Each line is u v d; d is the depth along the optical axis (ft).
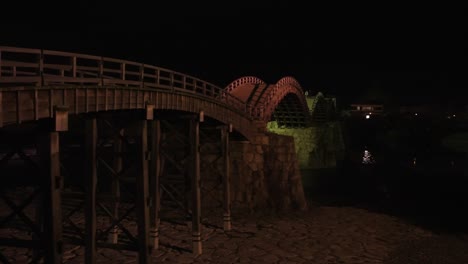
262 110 134.31
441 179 185.47
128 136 63.52
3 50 32.58
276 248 74.64
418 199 139.23
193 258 66.74
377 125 355.97
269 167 107.14
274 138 109.40
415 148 309.22
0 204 87.04
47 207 35.01
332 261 69.15
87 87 42.06
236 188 99.25
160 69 61.05
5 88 32.19
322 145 225.76
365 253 74.13
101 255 65.21
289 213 104.01
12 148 35.76
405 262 69.92
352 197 140.87
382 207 124.16
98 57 45.62
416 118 358.02
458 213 116.78
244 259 67.97
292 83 178.60
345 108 456.04
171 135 79.25
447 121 359.87
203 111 71.46
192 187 68.74
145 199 49.85
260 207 102.32
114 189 60.44
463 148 297.12
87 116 47.44
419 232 91.56
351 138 337.93
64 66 39.93
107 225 80.33
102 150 52.90
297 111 206.28
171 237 76.89
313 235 84.38
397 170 211.61
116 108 48.11
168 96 61.62
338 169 212.23
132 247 49.88
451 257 73.82
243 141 102.27
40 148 35.58
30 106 34.86
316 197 138.62
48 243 34.76
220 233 82.84
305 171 201.98
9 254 62.54
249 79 158.71
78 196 49.88
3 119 32.32
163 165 75.41
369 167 222.89
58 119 35.68
